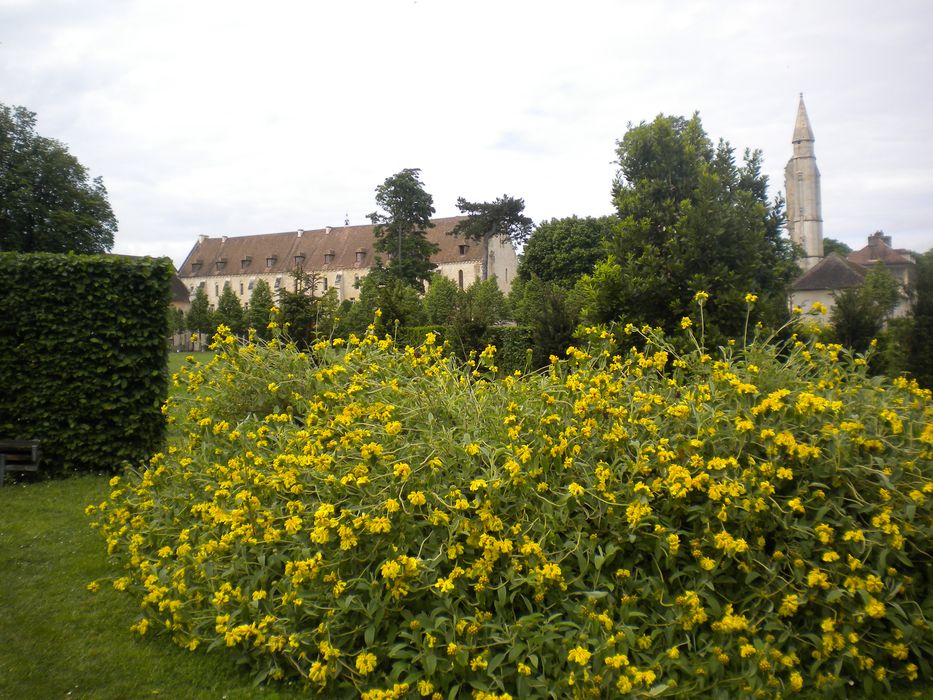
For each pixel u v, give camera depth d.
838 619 3.20
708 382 4.25
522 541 3.31
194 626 3.66
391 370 5.52
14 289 8.16
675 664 3.04
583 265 51.00
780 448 3.53
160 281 8.68
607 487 3.47
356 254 85.44
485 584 3.20
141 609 3.94
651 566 3.41
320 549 3.36
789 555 3.33
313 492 3.94
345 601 3.13
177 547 4.20
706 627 3.32
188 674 3.45
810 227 62.91
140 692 3.28
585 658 2.72
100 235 39.25
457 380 5.11
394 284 21.38
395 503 3.20
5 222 35.41
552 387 4.30
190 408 6.70
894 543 3.19
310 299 17.88
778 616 3.23
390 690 2.93
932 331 12.96
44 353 8.23
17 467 7.77
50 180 36.91
